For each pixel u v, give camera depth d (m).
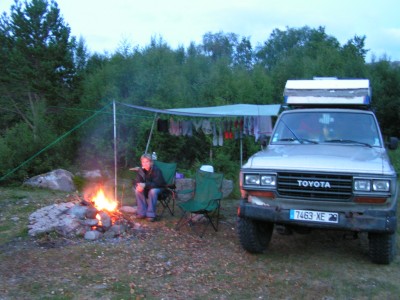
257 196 4.65
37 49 13.81
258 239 5.01
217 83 13.80
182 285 4.12
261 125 8.64
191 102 12.99
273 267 4.68
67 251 5.01
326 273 4.50
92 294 3.84
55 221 5.84
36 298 3.73
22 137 10.54
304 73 15.35
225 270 4.56
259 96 13.59
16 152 10.12
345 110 5.69
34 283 4.05
